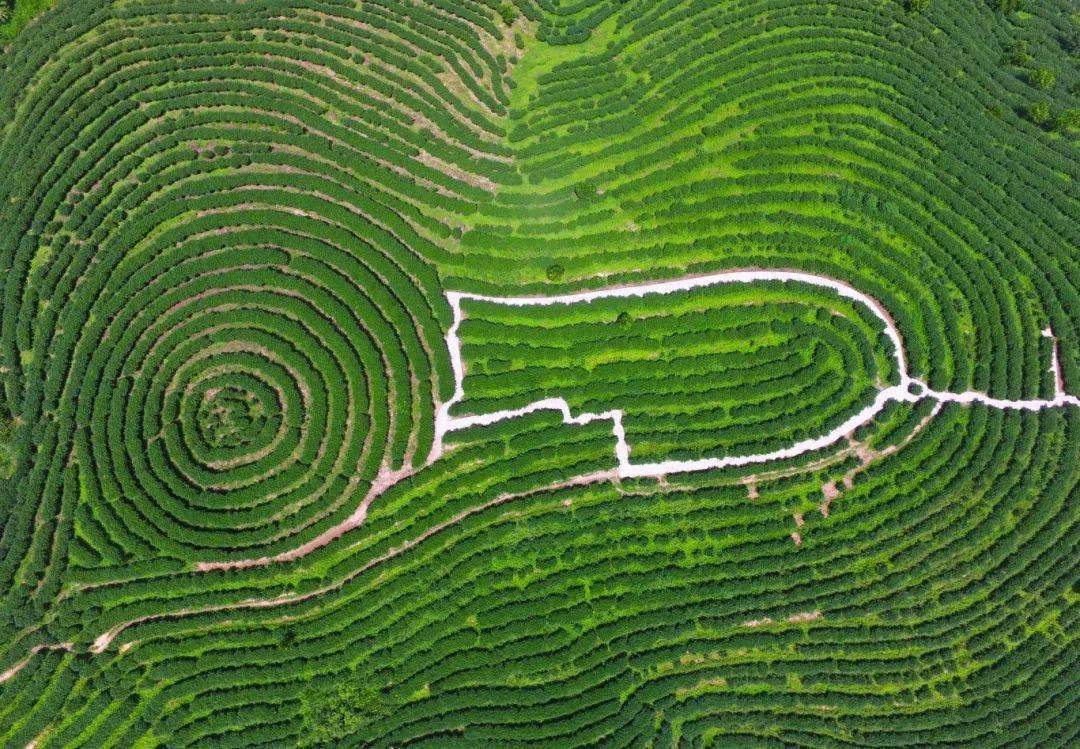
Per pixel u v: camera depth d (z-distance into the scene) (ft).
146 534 156.66
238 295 170.30
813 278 174.40
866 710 152.76
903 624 156.15
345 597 155.53
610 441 163.43
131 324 169.78
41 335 167.22
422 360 167.02
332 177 177.78
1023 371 168.35
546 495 159.94
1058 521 160.76
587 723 149.38
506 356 167.73
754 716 151.84
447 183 177.78
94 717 147.84
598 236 173.58
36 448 162.50
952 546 158.92
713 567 157.17
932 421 166.81
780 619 156.04
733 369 168.35
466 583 155.53
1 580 152.35
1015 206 177.27
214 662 150.92
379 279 172.24
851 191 177.88
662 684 151.53
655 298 170.19
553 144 181.27
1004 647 155.02
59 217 176.04
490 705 150.71
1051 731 150.61
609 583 155.43
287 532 159.53
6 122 183.11
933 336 169.27
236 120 181.98
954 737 150.92
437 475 161.27
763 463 163.22
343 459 162.61
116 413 163.02
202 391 166.61
